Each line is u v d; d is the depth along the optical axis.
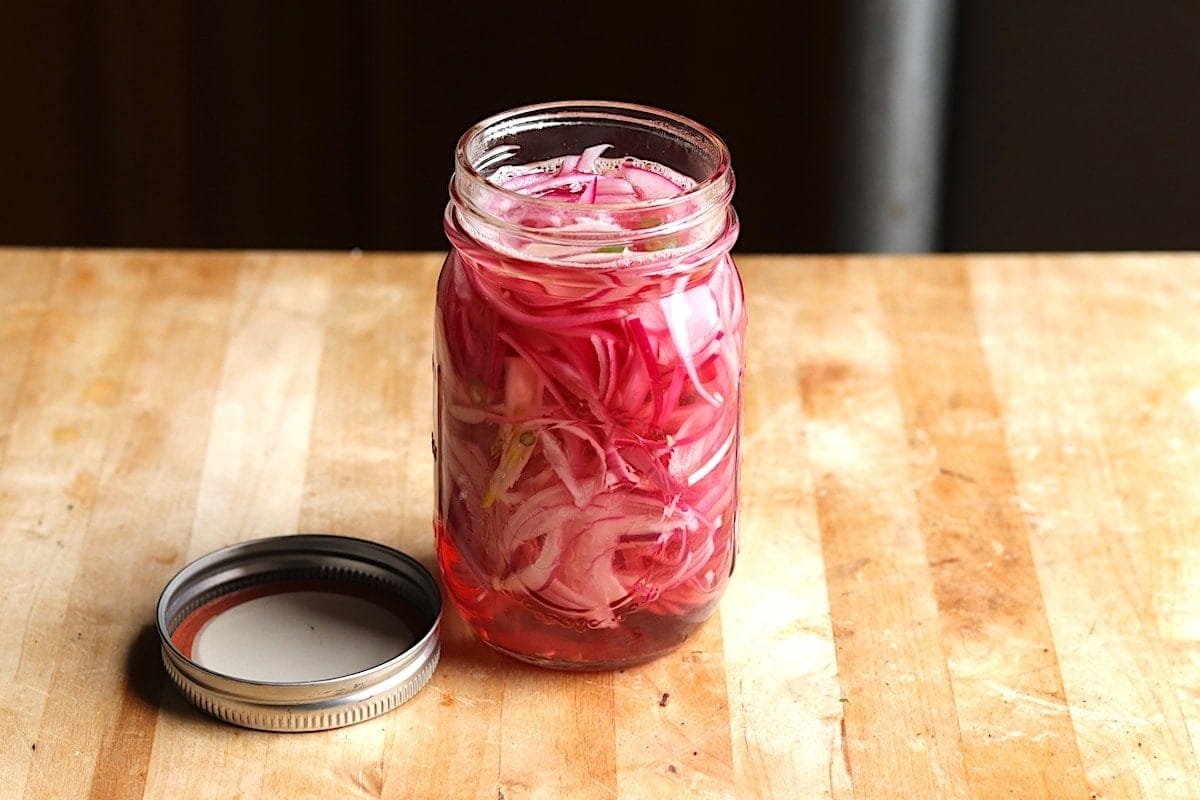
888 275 0.94
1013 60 1.17
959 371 0.88
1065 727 0.72
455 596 0.73
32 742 0.71
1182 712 0.73
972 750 0.71
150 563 0.78
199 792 0.70
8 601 0.76
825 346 0.89
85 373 0.86
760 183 1.19
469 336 0.69
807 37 1.14
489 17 1.14
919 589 0.77
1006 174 1.22
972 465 0.83
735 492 0.73
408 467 0.82
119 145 1.21
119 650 0.74
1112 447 0.84
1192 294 0.93
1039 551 0.79
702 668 0.74
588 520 0.70
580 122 0.72
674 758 0.71
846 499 0.81
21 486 0.81
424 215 1.23
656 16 1.14
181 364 0.87
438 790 0.70
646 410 0.69
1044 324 0.91
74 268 0.92
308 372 0.87
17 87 1.19
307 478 0.81
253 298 0.91
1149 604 0.77
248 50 1.17
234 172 1.22
